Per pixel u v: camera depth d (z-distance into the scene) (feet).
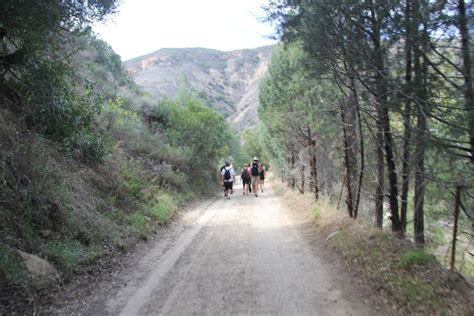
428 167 22.65
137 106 78.43
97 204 32.27
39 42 28.78
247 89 600.80
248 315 17.12
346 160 37.14
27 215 22.89
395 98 21.15
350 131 37.60
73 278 21.33
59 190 27.45
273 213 49.55
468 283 18.40
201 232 37.14
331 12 22.33
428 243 35.47
